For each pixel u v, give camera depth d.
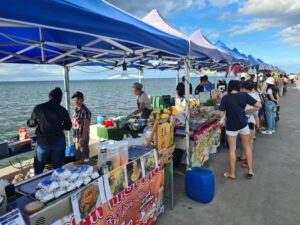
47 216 1.46
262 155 5.32
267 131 7.32
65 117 3.38
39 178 1.98
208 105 5.71
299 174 4.28
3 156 3.54
